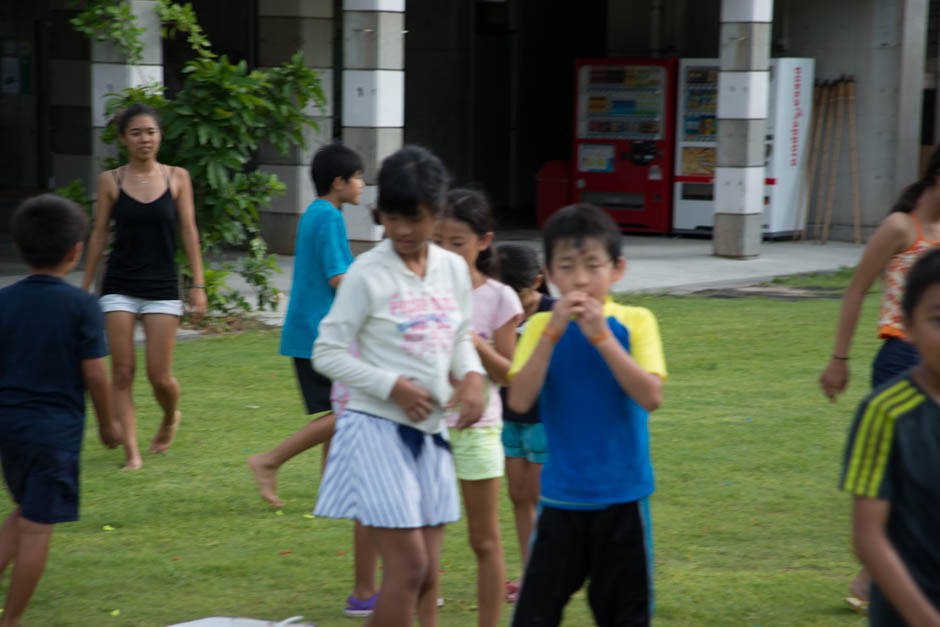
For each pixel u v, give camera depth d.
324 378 12.77
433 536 8.92
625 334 8.27
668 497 14.12
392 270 8.55
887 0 40.53
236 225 25.19
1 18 51.69
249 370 21.34
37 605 10.84
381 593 8.46
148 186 14.95
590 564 8.33
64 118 39.00
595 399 8.08
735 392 19.88
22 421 9.76
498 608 9.95
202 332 24.84
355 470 8.45
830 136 42.00
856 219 41.62
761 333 25.28
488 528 9.88
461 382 8.94
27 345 9.84
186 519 13.41
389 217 8.38
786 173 41.59
